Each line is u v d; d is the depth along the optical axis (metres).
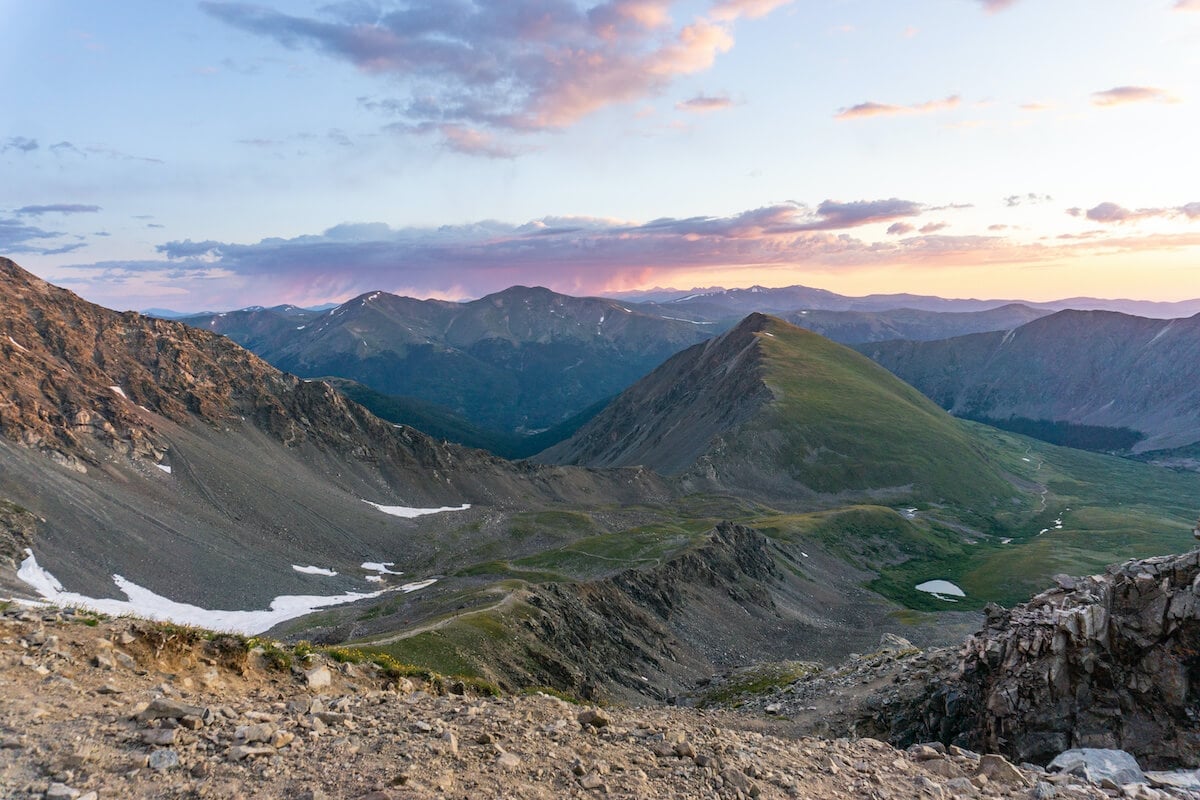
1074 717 27.66
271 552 148.12
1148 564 29.64
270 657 19.75
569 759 14.90
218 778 11.99
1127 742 26.25
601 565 141.50
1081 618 28.61
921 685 35.72
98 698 14.71
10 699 13.60
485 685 26.50
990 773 18.62
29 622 17.06
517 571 134.88
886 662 43.88
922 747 20.52
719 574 136.00
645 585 117.38
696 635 111.62
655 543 156.25
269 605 125.75
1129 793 17.52
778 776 16.00
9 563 108.44
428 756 13.82
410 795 11.88
